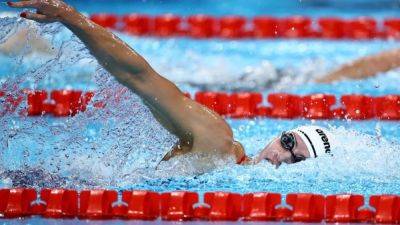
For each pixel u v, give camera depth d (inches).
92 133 645.3
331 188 585.3
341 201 549.6
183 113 596.1
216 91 914.1
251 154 695.7
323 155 627.2
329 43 1160.8
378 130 786.8
